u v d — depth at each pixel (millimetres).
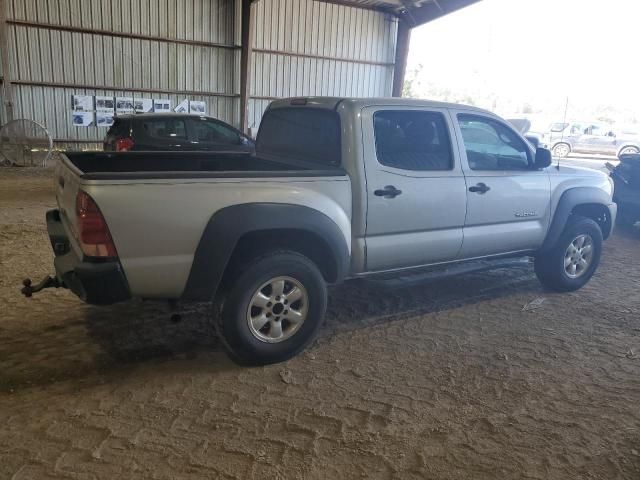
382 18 20297
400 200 4223
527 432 3180
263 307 3750
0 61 13938
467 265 5570
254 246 3830
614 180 9430
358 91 20594
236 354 3732
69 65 14977
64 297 4891
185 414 3232
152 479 2674
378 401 3457
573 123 24016
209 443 2969
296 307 3910
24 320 4398
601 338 4539
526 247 5211
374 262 4238
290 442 3004
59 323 4379
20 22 14039
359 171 4020
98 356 3887
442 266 4727
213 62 17266
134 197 3256
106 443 2932
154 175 3318
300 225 3709
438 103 4531
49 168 13977
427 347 4270
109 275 3256
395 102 4266
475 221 4738
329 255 3975
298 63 18859
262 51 17938
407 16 20078
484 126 4812
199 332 4340
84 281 3232
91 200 3180
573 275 5660
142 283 3391
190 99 17156
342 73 19969
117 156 4582
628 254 7582
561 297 5539
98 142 15828
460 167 4586
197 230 3436
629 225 9398
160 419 3174
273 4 17781
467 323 4773
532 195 5074
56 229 4141
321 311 3967
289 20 18250
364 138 4047
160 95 16609
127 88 15922
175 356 3947
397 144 4250
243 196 3551
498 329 4664
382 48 20672
